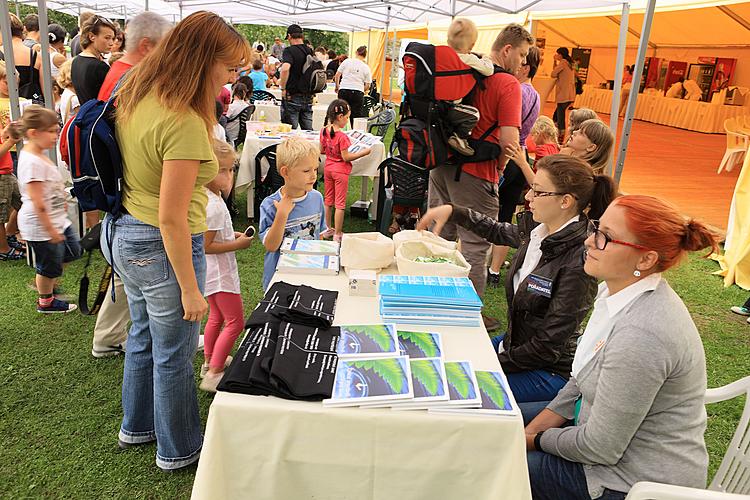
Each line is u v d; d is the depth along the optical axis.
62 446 2.32
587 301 1.97
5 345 3.06
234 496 1.47
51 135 3.11
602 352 1.55
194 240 1.96
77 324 3.34
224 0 10.55
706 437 2.68
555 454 1.63
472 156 3.29
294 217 2.69
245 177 5.39
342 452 1.42
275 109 8.86
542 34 17.08
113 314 2.91
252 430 1.41
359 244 2.23
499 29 9.41
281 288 1.98
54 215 3.24
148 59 1.69
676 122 15.64
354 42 23.97
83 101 3.45
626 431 1.44
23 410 2.53
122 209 1.85
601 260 1.52
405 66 3.27
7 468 2.19
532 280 2.03
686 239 1.47
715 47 14.93
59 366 2.89
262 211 2.67
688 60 15.86
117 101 1.77
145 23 2.34
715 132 14.51
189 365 2.09
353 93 9.25
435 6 10.17
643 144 12.31
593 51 18.92
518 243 2.55
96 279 4.03
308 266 2.20
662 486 1.35
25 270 4.11
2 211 4.09
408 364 1.55
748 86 14.34
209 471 1.40
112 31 3.46
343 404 1.40
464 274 2.15
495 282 4.36
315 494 1.47
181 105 1.64
